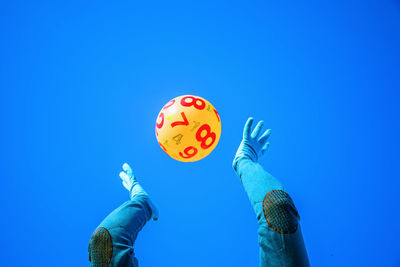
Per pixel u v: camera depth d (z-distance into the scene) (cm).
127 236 149
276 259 125
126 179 233
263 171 158
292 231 127
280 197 134
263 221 133
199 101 326
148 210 178
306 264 126
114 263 138
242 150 199
